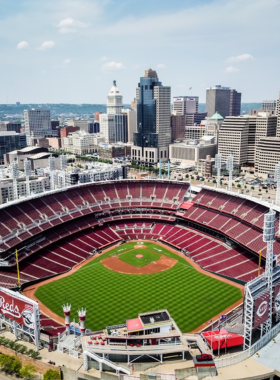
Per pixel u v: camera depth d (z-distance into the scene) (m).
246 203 175.25
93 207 193.00
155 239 185.75
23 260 150.00
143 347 87.38
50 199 185.00
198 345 91.56
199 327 110.38
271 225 92.69
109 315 117.94
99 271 151.50
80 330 96.12
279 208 152.88
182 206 196.12
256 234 155.38
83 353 86.94
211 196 192.88
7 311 99.69
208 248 166.38
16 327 100.25
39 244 159.50
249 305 90.62
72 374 86.06
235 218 172.38
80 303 125.94
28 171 199.25
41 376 87.94
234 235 160.75
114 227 193.12
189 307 122.38
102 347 87.69
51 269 149.62
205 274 147.38
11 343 93.44
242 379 81.12
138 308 122.19
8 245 147.25
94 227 188.62
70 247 168.12
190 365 87.00
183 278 144.12
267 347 93.00
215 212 182.88
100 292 133.62
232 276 141.88
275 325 100.56
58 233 170.75
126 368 85.94
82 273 149.75
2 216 160.50
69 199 191.25
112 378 83.12
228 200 183.88
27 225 161.75
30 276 142.00
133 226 195.75
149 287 137.00
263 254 141.62
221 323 108.38
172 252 170.75
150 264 157.75
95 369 87.75
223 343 92.25
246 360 88.19
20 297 96.00
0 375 90.06
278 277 99.62
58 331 107.25
